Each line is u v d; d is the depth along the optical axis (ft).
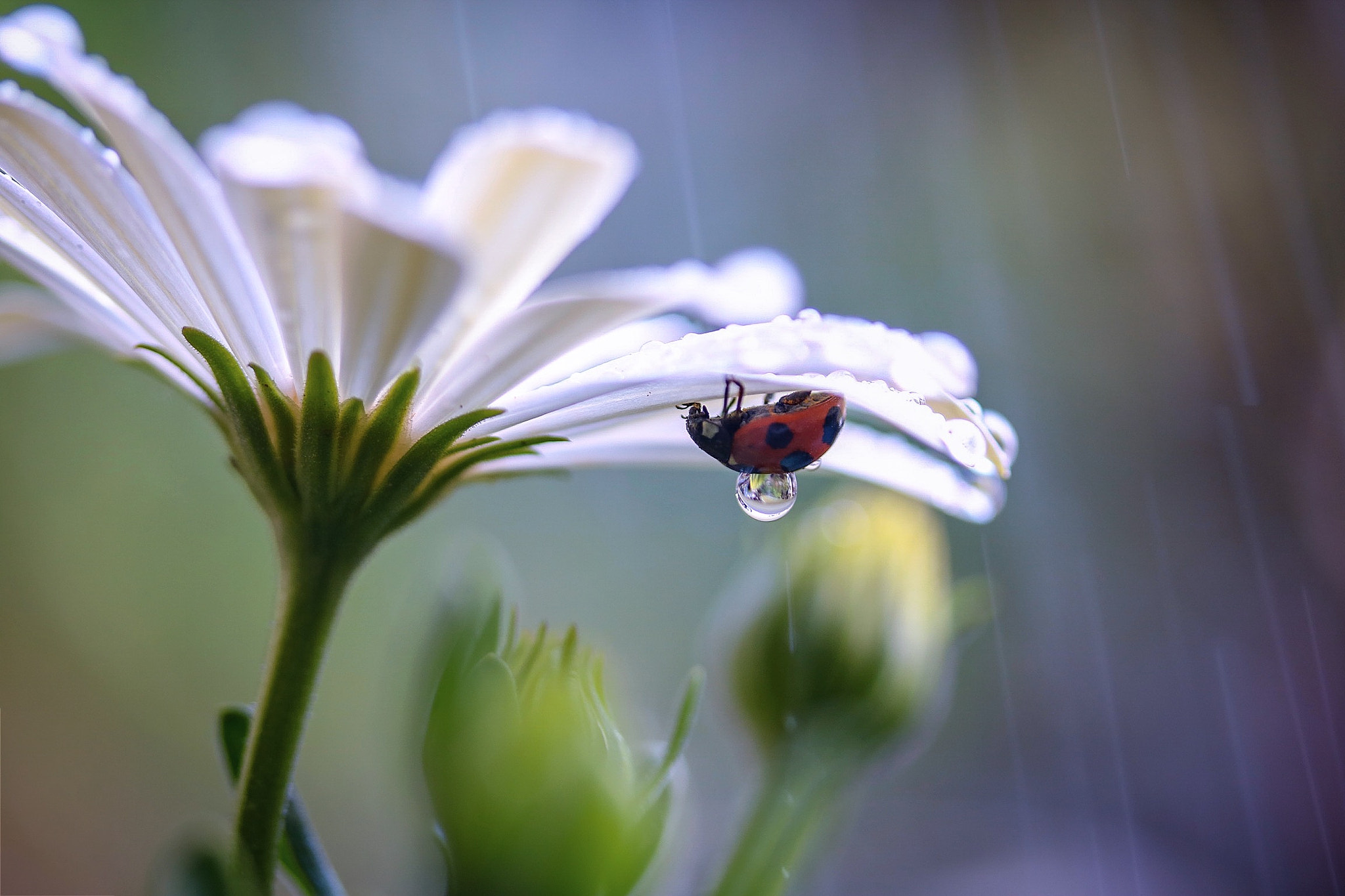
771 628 0.63
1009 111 1.35
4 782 0.96
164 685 1.03
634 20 1.32
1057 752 1.18
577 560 1.16
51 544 1.00
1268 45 1.35
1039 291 1.31
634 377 0.55
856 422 0.63
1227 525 1.25
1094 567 1.23
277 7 1.15
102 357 1.03
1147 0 1.37
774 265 0.61
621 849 0.57
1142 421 1.28
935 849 1.10
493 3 1.28
